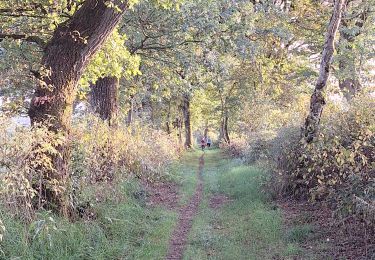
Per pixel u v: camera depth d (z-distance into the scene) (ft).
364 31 65.05
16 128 19.08
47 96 22.74
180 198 38.45
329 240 22.02
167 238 24.98
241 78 100.01
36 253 17.54
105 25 23.68
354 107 31.24
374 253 18.44
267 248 22.21
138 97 79.41
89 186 26.84
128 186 35.68
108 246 21.59
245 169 50.80
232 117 125.18
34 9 27.63
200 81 68.33
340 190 22.29
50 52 23.43
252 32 59.41
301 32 78.43
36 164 20.08
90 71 35.88
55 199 22.25
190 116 145.07
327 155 25.88
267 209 30.83
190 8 48.70
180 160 81.20
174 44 51.80
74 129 27.81
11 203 18.11
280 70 87.10
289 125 37.40
